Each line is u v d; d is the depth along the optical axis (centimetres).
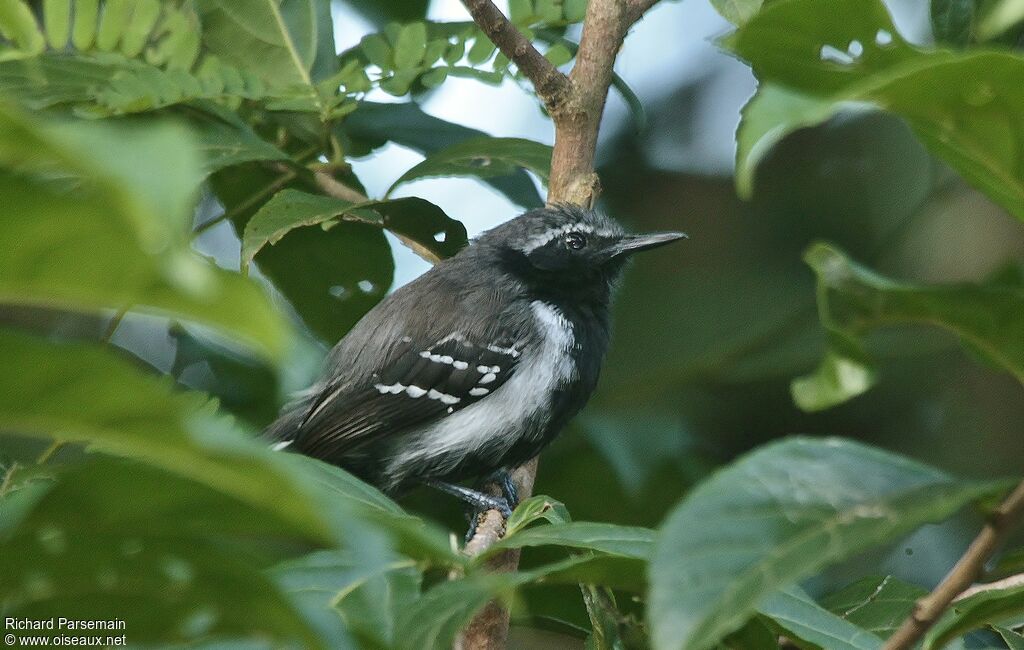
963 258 1519
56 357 274
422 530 432
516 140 1066
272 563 424
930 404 1466
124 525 353
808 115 331
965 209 1516
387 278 1196
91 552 362
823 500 413
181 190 210
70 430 289
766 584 382
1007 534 434
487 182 1254
